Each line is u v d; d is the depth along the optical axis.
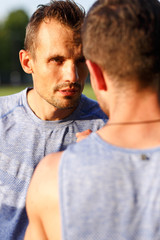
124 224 0.86
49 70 1.62
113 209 0.87
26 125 1.83
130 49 0.89
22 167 1.78
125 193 0.87
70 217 0.89
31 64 1.79
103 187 0.88
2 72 57.38
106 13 0.92
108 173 0.88
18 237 1.76
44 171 0.97
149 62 0.89
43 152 1.80
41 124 1.81
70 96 1.65
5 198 1.76
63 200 0.90
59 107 1.69
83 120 1.87
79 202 0.89
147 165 0.87
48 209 0.95
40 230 1.01
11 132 1.82
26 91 1.89
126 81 0.91
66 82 1.61
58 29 1.58
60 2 1.64
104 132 0.95
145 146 0.90
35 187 0.98
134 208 0.86
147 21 0.89
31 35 1.70
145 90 0.92
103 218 0.87
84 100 1.92
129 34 0.88
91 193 0.88
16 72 58.12
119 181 0.87
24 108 1.85
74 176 0.90
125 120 0.93
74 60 1.61
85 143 0.95
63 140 1.82
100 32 0.91
